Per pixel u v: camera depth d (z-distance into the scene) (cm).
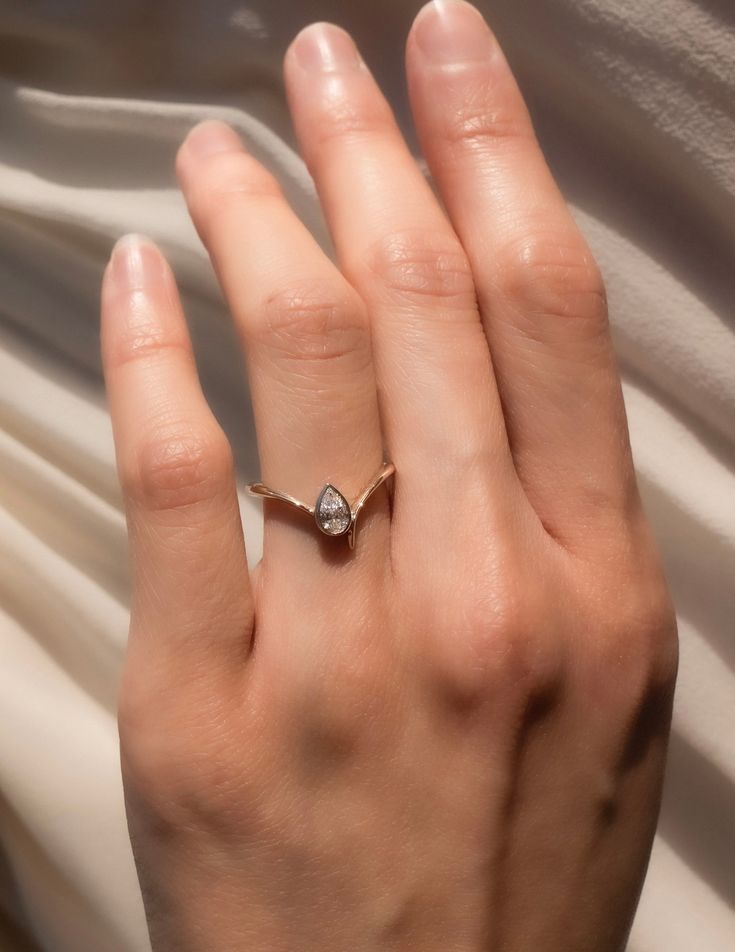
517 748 19
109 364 19
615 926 21
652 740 21
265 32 23
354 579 19
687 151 22
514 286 19
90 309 26
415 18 21
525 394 20
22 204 25
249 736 19
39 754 25
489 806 19
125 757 19
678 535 24
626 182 23
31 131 25
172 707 19
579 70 22
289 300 19
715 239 23
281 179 24
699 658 24
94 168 25
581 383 20
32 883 26
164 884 20
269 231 19
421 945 19
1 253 26
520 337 19
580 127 23
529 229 19
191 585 19
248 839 19
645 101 22
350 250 20
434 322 19
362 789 19
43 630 26
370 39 23
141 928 25
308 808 19
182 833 19
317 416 19
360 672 19
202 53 24
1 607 26
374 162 20
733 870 25
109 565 26
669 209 23
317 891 19
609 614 20
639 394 24
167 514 19
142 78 24
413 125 23
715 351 23
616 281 23
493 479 19
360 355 19
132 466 19
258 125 24
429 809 19
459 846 19
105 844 25
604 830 20
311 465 19
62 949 26
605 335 20
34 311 26
